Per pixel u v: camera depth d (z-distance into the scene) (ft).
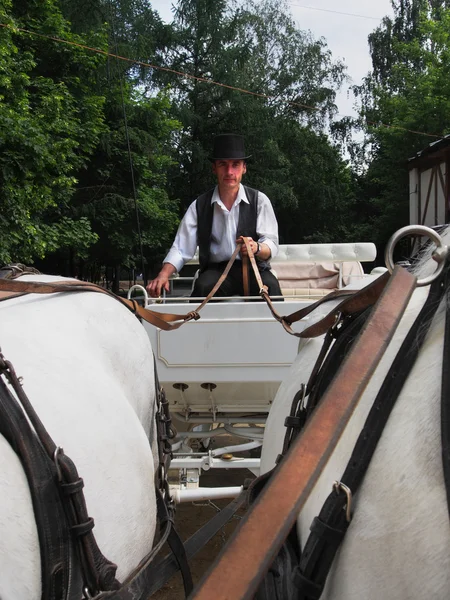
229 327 10.18
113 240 51.47
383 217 74.38
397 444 3.40
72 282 6.49
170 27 71.67
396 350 3.94
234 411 11.05
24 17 42.32
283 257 15.34
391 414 3.55
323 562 3.59
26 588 3.47
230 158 11.52
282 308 10.03
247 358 10.18
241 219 11.75
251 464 10.11
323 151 87.56
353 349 3.55
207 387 10.54
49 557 3.61
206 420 11.19
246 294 11.22
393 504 3.28
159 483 6.85
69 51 43.42
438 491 3.11
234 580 2.98
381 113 79.61
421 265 4.30
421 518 3.12
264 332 10.12
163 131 56.90
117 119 52.65
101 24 48.60
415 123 68.39
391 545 3.24
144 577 4.79
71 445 4.24
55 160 35.58
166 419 7.63
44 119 37.32
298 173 85.25
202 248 11.94
